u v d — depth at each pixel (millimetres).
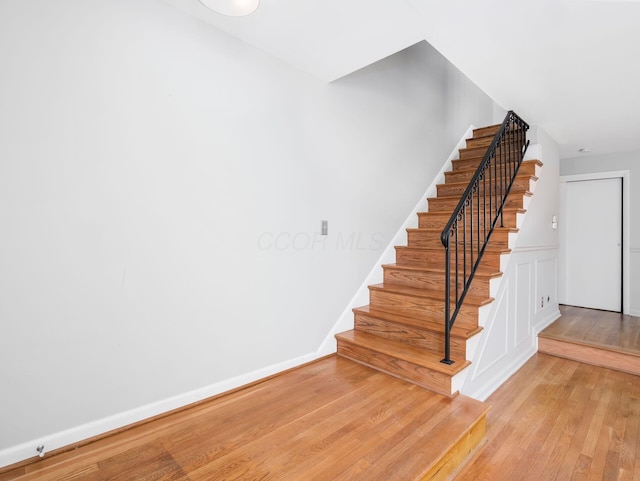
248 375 2145
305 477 1346
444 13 1751
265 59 2170
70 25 1472
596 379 2721
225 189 2002
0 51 1320
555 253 4070
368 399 1967
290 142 2338
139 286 1694
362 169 2938
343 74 2467
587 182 4805
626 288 4406
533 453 1771
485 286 2494
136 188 1668
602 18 1798
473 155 4129
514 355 2928
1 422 1360
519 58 2250
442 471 1513
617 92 2754
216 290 1980
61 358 1487
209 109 1917
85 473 1358
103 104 1562
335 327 2711
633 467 1661
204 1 1555
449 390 1993
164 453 1486
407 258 3227
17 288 1380
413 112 3574
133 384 1688
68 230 1487
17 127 1361
